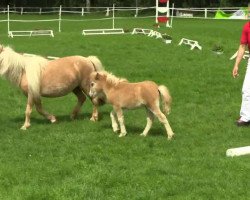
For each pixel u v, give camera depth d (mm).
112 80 10055
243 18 43219
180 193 7172
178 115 11922
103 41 24422
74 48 22469
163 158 8711
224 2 65938
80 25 38125
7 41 25281
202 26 36281
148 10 62156
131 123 11164
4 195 7141
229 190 7199
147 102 9773
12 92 14625
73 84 11125
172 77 16469
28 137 10086
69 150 9211
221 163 8320
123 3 71500
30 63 10828
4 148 9383
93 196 7059
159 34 25859
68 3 69125
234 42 25484
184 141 9758
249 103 10859
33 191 7207
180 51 21828
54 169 8125
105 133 10336
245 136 10141
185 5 68312
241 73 17094
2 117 11953
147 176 7781
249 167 8094
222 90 14594
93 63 11406
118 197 7020
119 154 8953
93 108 12172
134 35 27141
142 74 16922
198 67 18094
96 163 8469
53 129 10703
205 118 11625
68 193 7129
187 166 8250
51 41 24875
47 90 10914
